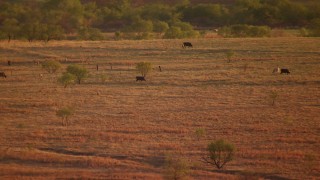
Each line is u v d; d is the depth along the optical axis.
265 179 143.88
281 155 159.88
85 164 155.12
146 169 151.75
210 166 153.88
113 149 167.50
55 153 164.38
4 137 177.38
